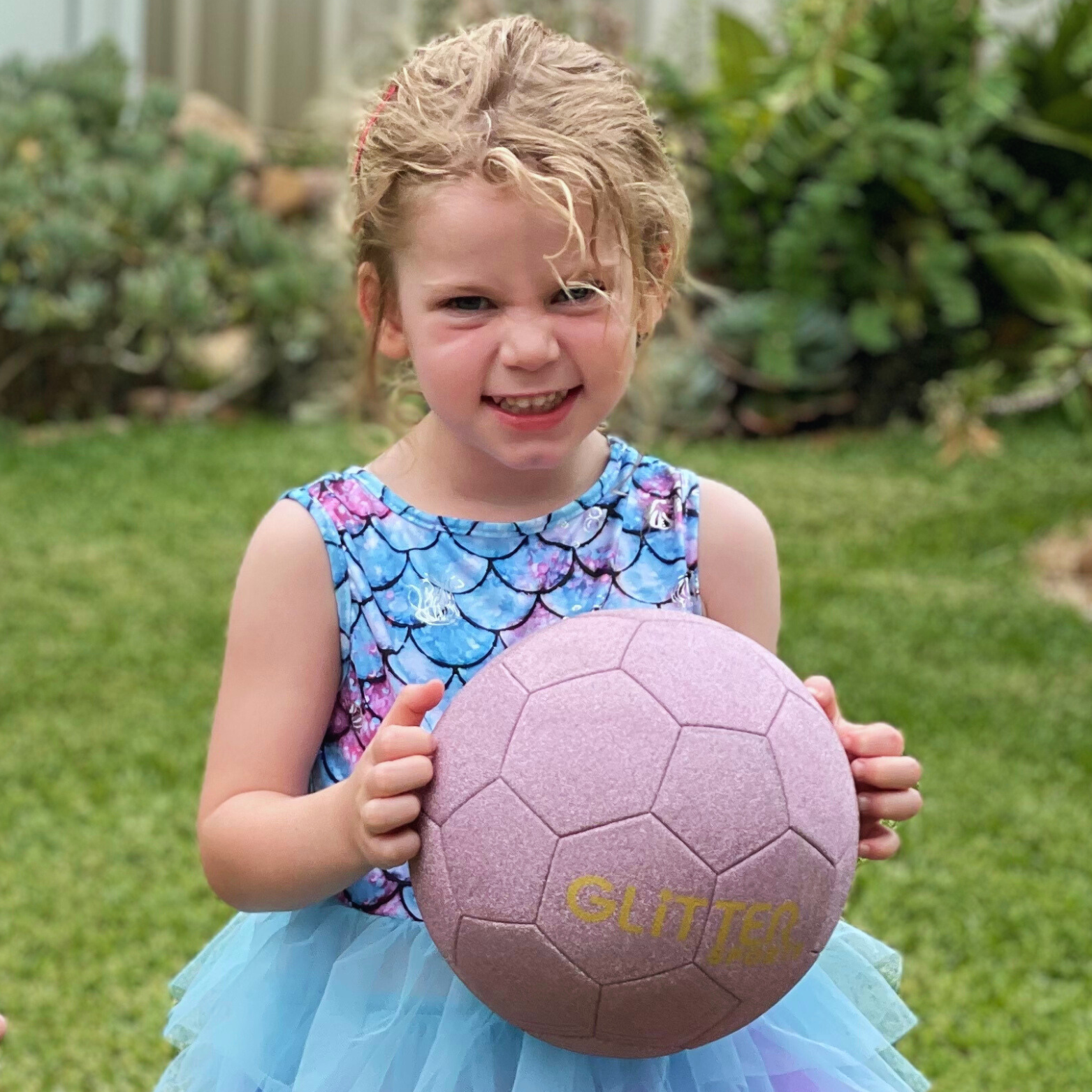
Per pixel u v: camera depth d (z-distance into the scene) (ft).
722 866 4.30
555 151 4.81
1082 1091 8.55
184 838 11.54
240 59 31.45
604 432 6.15
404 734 4.65
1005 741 13.48
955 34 25.20
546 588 5.58
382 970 5.34
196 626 16.20
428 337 4.98
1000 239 25.32
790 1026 5.57
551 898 4.32
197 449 23.52
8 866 11.00
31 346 24.29
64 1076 8.55
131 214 24.52
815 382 25.70
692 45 27.81
